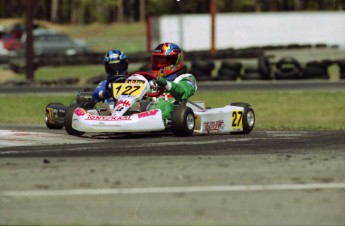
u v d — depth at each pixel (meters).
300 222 16.56
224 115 33.12
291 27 127.12
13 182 20.39
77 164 23.11
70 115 32.00
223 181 20.39
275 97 68.69
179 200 18.36
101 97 32.22
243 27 128.50
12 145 28.70
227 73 87.56
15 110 57.97
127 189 19.47
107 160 23.89
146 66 81.81
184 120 30.91
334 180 20.56
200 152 25.89
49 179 20.72
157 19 131.12
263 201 18.27
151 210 17.53
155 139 30.41
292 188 19.53
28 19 97.69
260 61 87.12
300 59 112.31
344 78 86.19
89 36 198.00
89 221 16.66
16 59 124.00
